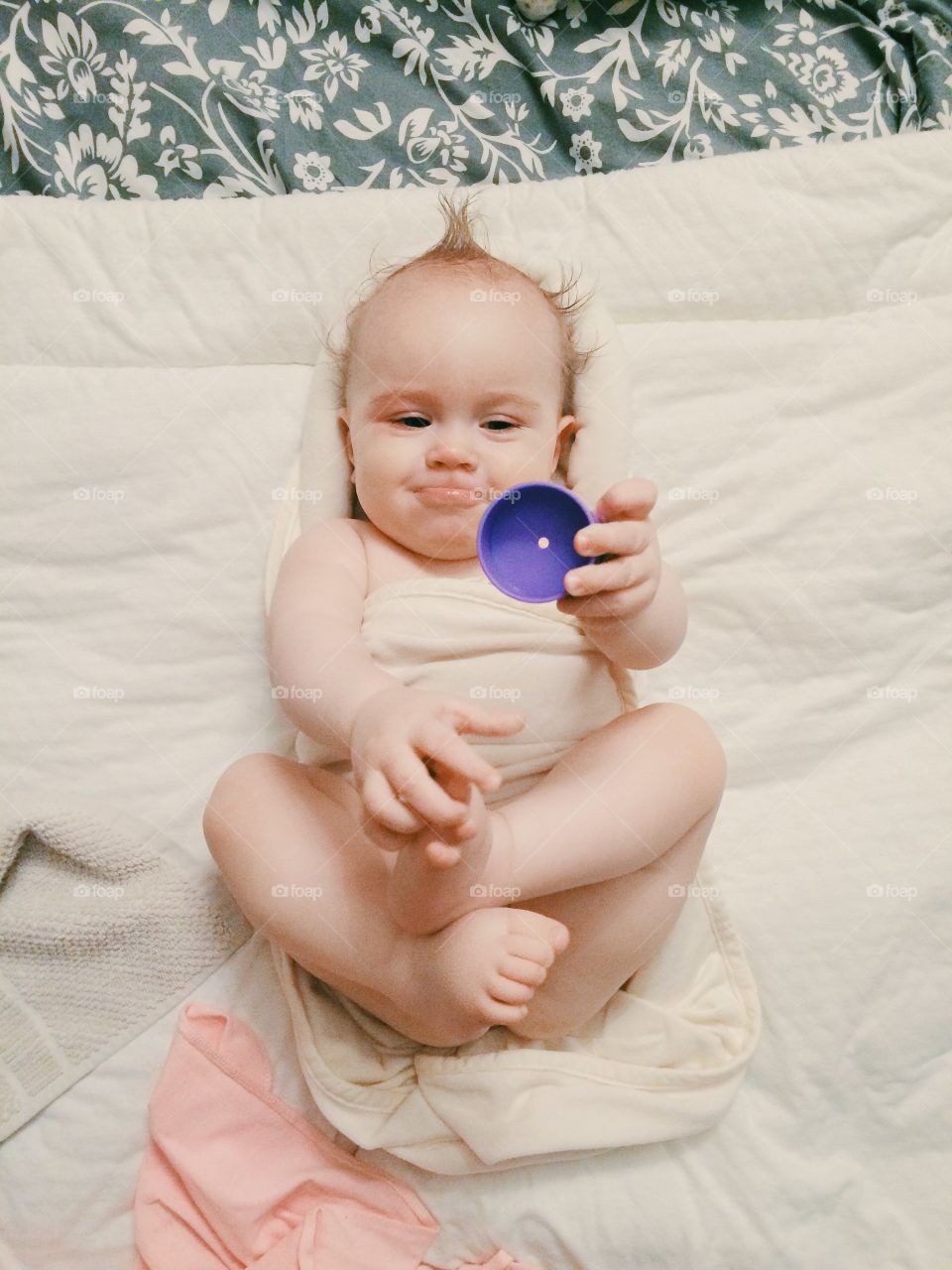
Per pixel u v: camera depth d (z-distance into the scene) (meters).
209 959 1.00
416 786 0.70
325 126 1.33
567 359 1.01
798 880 1.03
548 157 1.34
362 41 1.33
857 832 1.04
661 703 0.91
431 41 1.33
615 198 1.19
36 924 0.98
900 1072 0.97
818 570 1.11
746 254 1.18
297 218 1.18
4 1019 0.97
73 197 1.21
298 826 0.85
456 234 1.04
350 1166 0.92
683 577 1.11
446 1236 0.91
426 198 1.19
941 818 1.05
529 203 1.19
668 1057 0.92
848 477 1.12
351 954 0.83
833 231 1.18
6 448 1.11
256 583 1.10
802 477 1.12
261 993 0.99
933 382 1.14
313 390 1.05
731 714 1.09
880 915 1.01
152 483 1.12
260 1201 0.89
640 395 1.14
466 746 0.70
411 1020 0.84
